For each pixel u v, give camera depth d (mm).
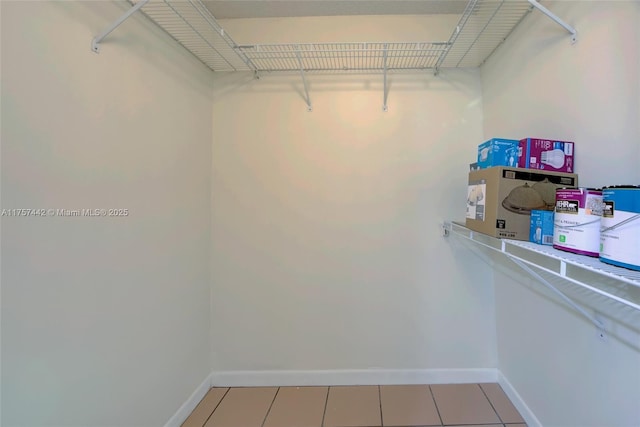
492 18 1384
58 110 915
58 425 913
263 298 1896
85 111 1004
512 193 1145
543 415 1371
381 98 1850
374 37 1829
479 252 1845
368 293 1867
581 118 1099
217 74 1875
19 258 811
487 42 1611
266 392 1821
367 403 1695
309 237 1879
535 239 1085
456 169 1834
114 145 1126
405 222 1855
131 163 1213
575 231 865
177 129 1532
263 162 1880
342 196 1863
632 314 903
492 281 1839
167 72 1449
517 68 1478
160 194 1398
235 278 1898
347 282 1872
